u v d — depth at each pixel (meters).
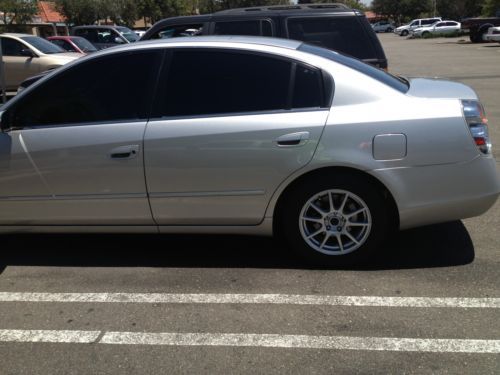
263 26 7.02
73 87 4.04
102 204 4.00
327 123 3.68
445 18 77.94
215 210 3.90
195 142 3.79
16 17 30.97
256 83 3.84
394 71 19.17
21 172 4.03
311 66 3.80
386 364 2.87
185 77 3.91
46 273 4.11
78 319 3.43
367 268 3.98
